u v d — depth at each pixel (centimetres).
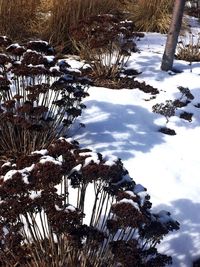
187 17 916
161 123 479
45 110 370
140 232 267
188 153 433
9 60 407
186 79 590
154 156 417
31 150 391
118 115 474
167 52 600
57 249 280
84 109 475
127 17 830
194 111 512
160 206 350
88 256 265
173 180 386
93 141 424
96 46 547
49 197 241
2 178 255
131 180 277
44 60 408
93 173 253
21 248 276
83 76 450
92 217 273
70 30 627
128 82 557
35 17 693
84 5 683
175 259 305
